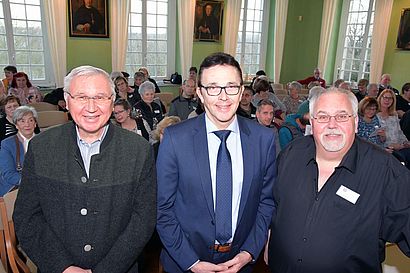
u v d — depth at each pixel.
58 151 1.26
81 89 1.19
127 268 1.33
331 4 8.80
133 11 7.40
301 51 9.58
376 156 1.35
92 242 1.27
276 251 1.50
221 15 8.17
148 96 4.44
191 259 1.41
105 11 6.93
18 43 6.49
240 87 1.30
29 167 1.26
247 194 1.41
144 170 1.32
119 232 1.31
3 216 1.80
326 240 1.33
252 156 1.41
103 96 1.22
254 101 5.18
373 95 5.86
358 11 8.70
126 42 7.19
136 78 5.89
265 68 9.45
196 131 1.40
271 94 5.60
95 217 1.25
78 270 1.26
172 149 1.38
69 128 1.32
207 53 8.30
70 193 1.24
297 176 1.44
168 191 1.41
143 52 7.70
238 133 1.44
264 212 1.54
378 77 8.16
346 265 1.33
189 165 1.37
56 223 1.26
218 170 1.38
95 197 1.24
